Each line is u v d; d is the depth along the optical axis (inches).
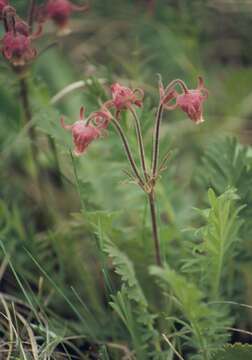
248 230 155.5
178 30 227.1
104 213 148.2
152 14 233.9
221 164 161.3
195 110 134.7
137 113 168.1
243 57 236.7
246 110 217.5
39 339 145.4
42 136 193.5
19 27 151.3
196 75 217.9
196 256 146.6
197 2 231.8
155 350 148.1
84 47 231.1
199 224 176.9
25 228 186.5
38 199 190.7
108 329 158.6
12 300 150.0
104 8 238.4
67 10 170.4
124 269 138.8
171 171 174.9
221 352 133.8
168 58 226.7
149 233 161.0
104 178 178.2
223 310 152.6
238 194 155.9
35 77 175.6
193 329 134.6
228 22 236.2
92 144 176.7
